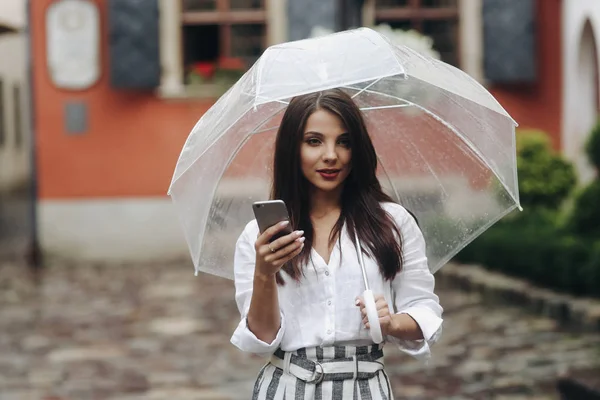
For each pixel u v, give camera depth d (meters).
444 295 10.95
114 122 14.75
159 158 14.77
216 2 14.77
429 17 14.46
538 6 14.27
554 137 14.34
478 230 3.42
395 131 3.46
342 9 11.20
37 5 14.62
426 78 3.01
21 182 23.09
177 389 7.29
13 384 7.58
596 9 12.50
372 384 2.96
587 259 9.12
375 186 3.09
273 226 2.79
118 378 7.71
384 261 2.98
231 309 10.84
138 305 11.23
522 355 7.83
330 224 3.05
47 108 14.73
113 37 14.39
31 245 14.80
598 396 5.43
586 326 8.55
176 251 14.84
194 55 14.88
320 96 3.00
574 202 9.88
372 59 2.95
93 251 14.86
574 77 13.64
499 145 3.28
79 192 14.81
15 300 11.84
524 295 9.64
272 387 2.99
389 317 2.87
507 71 14.05
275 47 3.05
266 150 3.45
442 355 8.02
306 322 2.96
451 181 3.45
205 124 3.16
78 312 10.88
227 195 3.43
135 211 14.80
